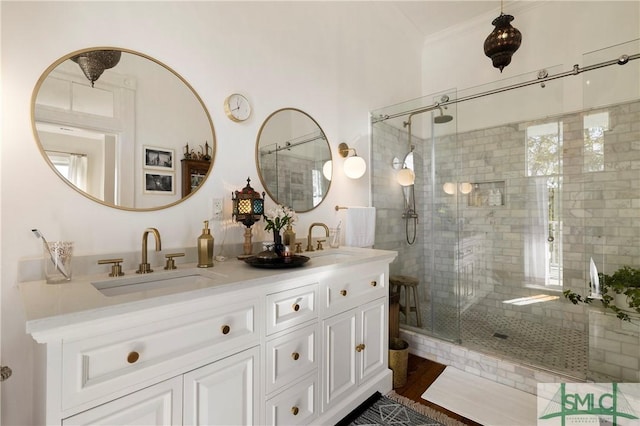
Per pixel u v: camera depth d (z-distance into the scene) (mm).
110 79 1300
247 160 1796
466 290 2949
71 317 728
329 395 1496
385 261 1894
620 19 2445
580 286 2508
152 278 1231
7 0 1069
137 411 858
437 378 2088
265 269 1338
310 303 1394
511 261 2854
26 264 1083
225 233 1679
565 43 2689
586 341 2264
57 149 1168
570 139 2582
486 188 3000
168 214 1462
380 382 1827
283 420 1272
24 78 1103
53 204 1156
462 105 3154
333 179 2391
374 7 2842
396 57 3148
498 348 2236
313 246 2152
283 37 2023
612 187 2000
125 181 1332
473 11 3025
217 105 1660
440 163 2934
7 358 1055
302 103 2152
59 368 730
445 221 2924
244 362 1127
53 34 1164
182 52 1522
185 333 961
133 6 1367
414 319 2719
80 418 760
